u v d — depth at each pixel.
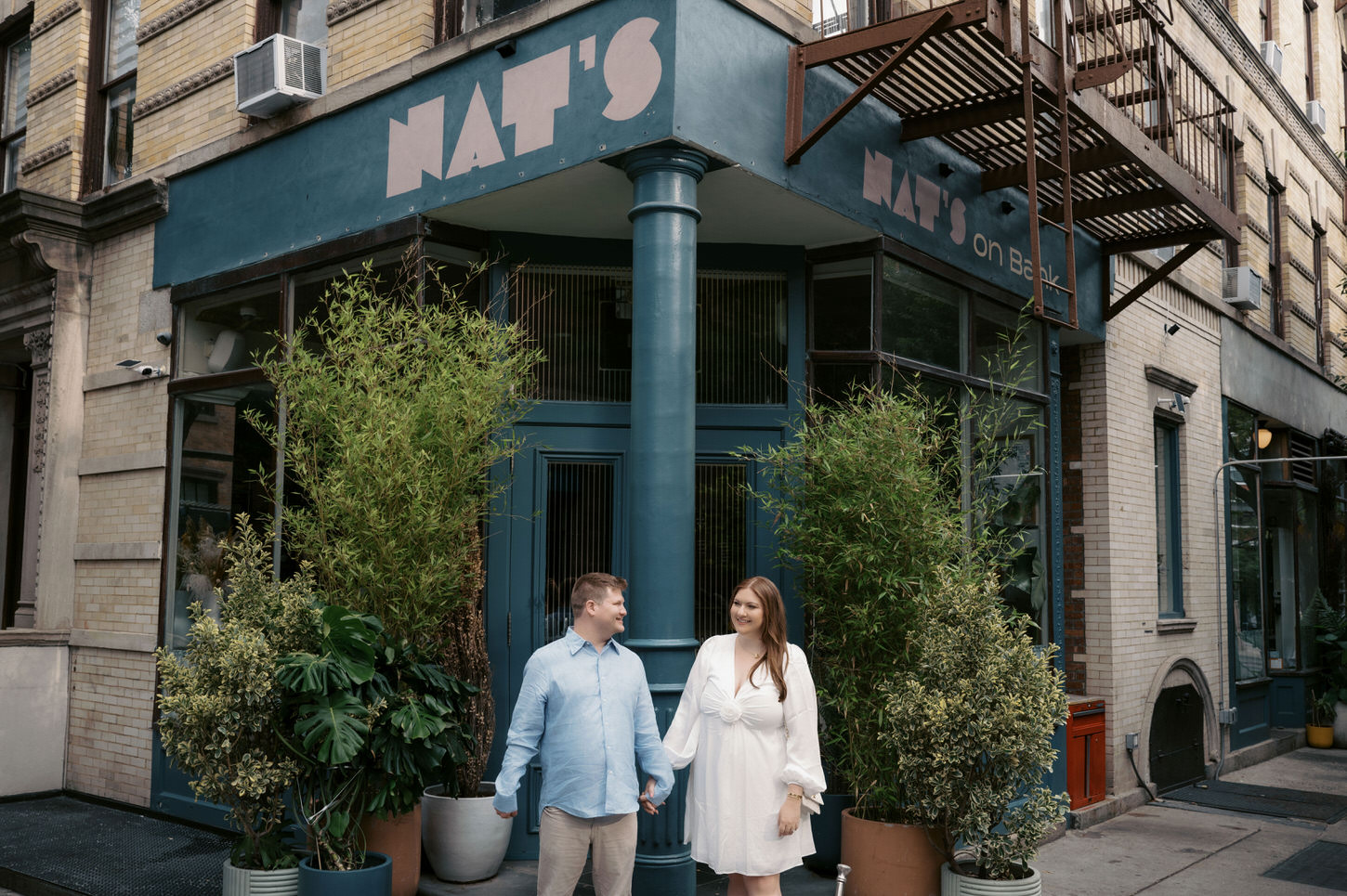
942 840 5.26
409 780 4.91
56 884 5.82
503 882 5.64
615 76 5.52
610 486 6.53
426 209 6.22
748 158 5.66
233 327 7.43
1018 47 6.09
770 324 6.79
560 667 4.30
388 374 5.56
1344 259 16.06
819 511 5.91
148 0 8.52
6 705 8.00
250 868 4.82
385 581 5.34
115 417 8.27
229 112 7.63
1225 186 11.83
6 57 10.34
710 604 6.52
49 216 8.38
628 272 6.70
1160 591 10.20
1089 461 9.09
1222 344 11.55
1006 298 7.93
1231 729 11.04
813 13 6.41
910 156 6.94
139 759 7.62
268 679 4.69
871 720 5.71
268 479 6.91
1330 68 15.73
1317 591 13.69
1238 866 6.96
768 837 4.29
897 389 6.77
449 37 6.53
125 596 7.98
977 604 5.20
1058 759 7.84
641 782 5.38
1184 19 10.45
